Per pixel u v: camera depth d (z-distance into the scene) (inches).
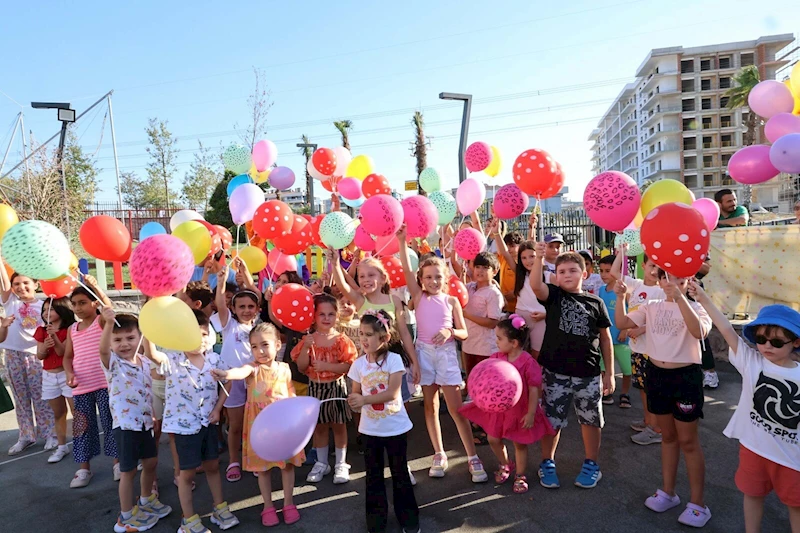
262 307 188.9
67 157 767.7
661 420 127.1
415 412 213.3
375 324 129.1
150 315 116.4
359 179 263.9
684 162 2829.7
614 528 122.3
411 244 261.4
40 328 175.0
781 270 240.5
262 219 187.2
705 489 137.9
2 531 133.8
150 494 138.6
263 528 129.7
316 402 114.9
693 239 112.7
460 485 147.3
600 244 380.2
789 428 98.6
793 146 167.2
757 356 105.3
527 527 124.3
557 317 144.3
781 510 126.3
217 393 135.9
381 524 123.5
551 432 141.2
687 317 117.5
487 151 232.7
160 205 1122.7
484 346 179.0
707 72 2775.6
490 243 269.4
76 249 489.1
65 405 181.9
